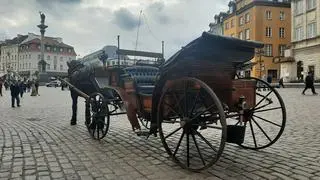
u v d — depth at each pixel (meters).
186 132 5.81
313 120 11.07
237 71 6.97
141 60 10.35
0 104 21.83
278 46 68.69
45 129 10.14
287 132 8.84
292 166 5.70
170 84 5.97
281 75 58.72
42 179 5.25
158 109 6.07
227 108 6.11
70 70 11.45
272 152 6.67
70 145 7.70
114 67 8.34
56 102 23.39
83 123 11.49
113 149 7.24
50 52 121.69
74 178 5.29
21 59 125.00
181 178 5.23
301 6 54.34
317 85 40.31
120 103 8.12
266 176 5.21
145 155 6.67
